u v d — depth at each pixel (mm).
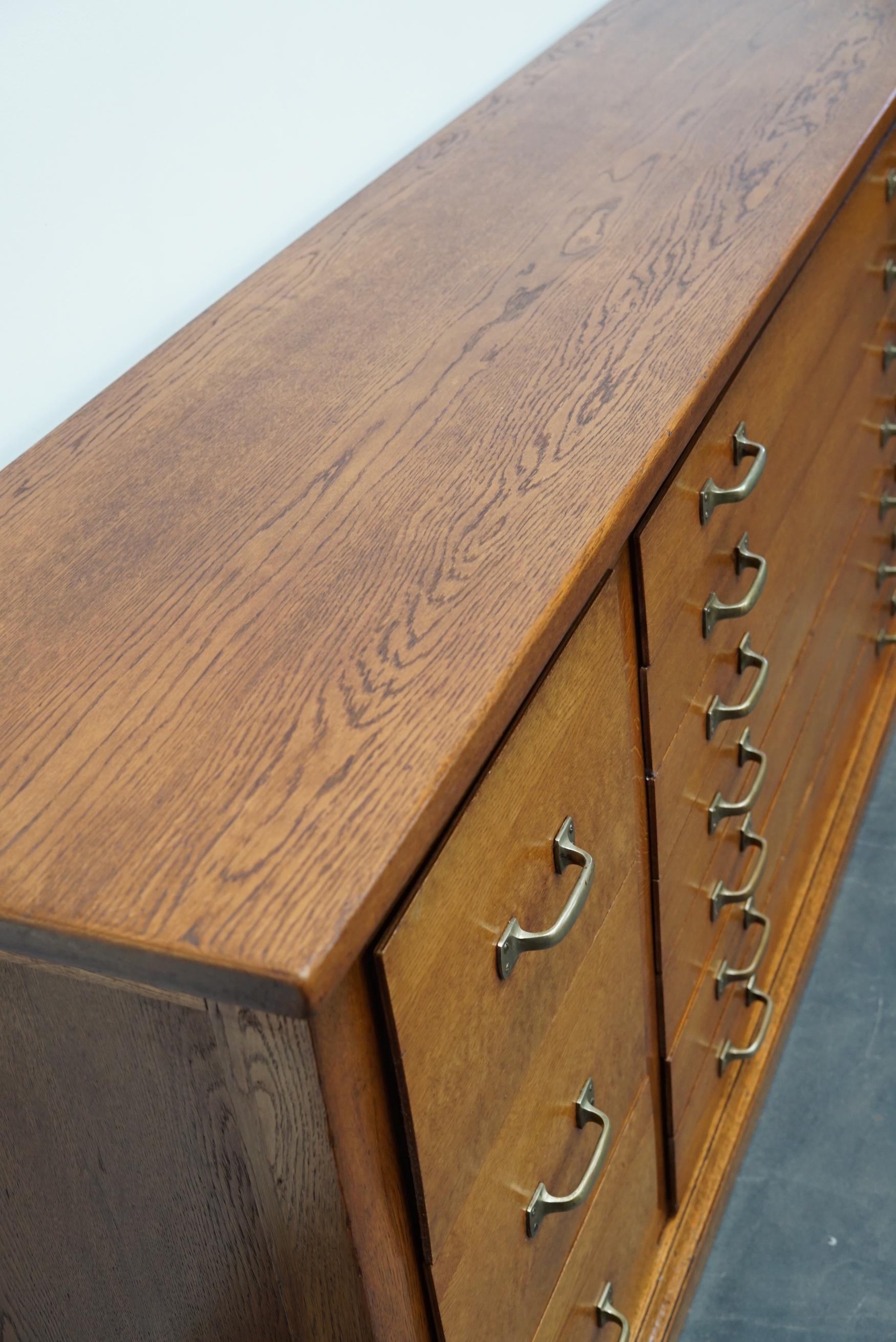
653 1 1529
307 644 666
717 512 959
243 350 960
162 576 738
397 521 748
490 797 659
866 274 1286
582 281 964
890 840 1783
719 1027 1282
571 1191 903
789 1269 1332
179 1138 650
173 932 510
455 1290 730
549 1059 812
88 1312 830
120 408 915
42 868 551
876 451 1516
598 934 864
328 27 1146
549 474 764
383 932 578
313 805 566
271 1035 559
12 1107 704
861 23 1354
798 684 1357
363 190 1181
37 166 896
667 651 904
